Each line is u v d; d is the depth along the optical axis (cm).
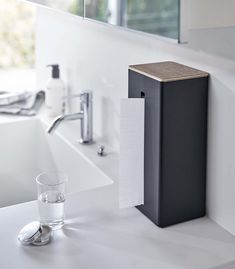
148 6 96
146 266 98
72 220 114
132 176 113
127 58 138
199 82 108
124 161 112
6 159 170
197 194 113
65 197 122
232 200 107
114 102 147
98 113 156
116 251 103
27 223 112
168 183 109
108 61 147
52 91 170
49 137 165
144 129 112
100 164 140
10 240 106
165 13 92
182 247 104
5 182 169
